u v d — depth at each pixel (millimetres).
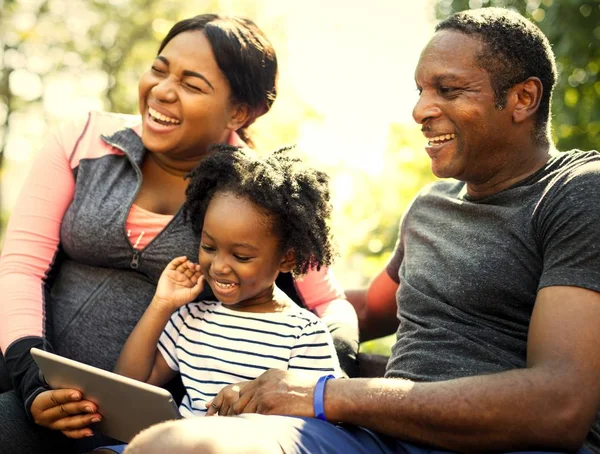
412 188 5000
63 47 9312
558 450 1676
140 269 2389
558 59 3941
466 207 2105
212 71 2391
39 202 2439
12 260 2373
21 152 9766
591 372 1667
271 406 1793
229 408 1878
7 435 2076
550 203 1885
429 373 1964
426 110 2070
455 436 1694
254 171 2164
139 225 2402
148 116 2396
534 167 2074
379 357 2475
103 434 2221
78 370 1896
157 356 2283
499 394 1649
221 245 2129
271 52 2562
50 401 2006
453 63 2035
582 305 1718
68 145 2504
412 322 2127
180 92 2363
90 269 2434
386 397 1728
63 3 9172
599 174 1848
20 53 9055
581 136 4125
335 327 2418
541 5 3949
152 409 1815
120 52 9461
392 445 1834
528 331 1837
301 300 2535
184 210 2328
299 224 2174
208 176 2234
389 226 4965
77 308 2387
